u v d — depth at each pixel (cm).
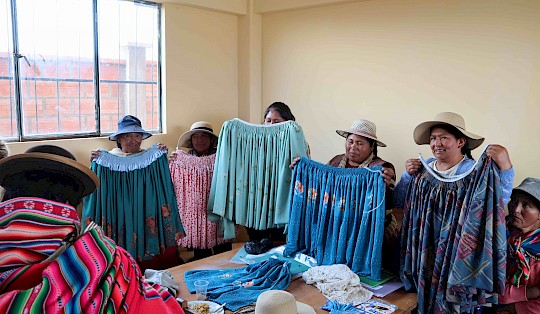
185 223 376
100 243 106
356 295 240
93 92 399
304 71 464
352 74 426
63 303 91
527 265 235
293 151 314
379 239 257
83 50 389
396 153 404
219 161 335
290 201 300
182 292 242
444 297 231
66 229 103
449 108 369
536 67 324
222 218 339
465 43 355
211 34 471
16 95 354
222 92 492
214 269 277
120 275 106
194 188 371
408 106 392
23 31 353
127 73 421
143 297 110
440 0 365
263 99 503
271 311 167
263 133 323
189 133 384
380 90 409
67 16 376
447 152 243
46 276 93
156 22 436
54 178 108
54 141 368
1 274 94
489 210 218
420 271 238
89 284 96
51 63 371
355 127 296
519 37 329
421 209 243
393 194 271
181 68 451
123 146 340
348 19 423
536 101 326
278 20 479
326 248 281
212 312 216
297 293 245
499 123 345
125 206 305
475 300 226
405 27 387
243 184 328
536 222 237
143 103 437
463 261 221
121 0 408
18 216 98
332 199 278
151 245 317
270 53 491
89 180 113
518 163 339
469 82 356
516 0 328
